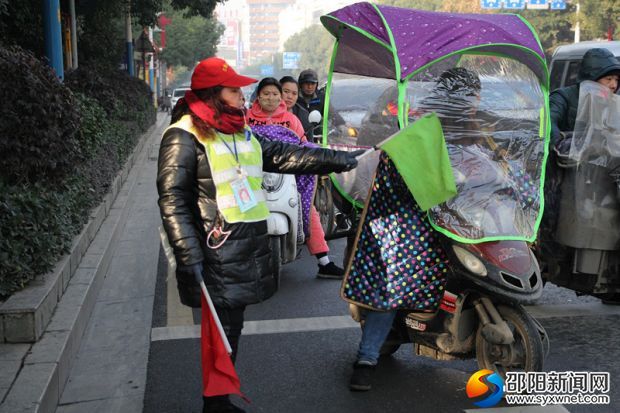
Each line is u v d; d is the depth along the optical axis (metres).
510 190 3.77
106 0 18.27
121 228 8.29
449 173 3.44
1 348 3.94
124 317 5.28
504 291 3.47
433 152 3.47
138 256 7.21
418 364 4.38
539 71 4.03
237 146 3.42
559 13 41.50
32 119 5.43
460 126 3.91
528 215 3.78
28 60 5.54
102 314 5.34
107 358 4.46
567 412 3.71
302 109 8.29
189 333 4.94
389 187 3.70
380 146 3.53
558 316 5.33
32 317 4.02
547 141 4.00
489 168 3.80
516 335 3.82
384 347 4.33
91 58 20.06
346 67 5.00
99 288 5.89
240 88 3.44
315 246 6.48
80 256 5.95
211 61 3.35
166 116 40.34
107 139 9.81
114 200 9.18
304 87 8.46
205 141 3.33
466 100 3.90
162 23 42.25
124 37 28.91
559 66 10.32
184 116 3.41
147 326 5.07
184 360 4.45
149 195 11.04
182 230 3.24
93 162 8.07
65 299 4.85
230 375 3.31
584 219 4.53
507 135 3.94
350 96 5.46
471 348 3.89
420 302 3.74
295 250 6.07
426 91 3.90
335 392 3.99
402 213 3.71
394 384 4.09
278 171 3.69
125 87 18.02
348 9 4.29
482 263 3.52
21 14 12.46
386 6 4.13
